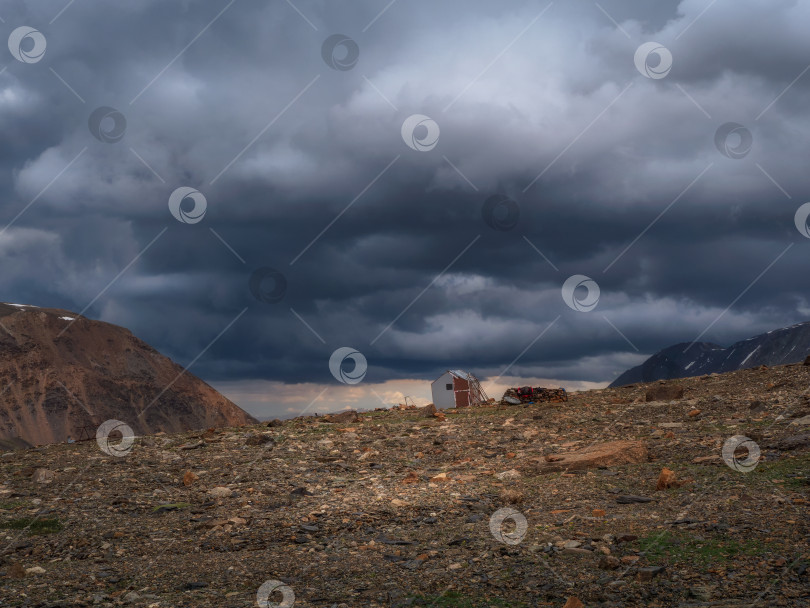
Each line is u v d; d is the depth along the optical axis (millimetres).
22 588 8273
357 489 13938
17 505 13773
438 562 8375
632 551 8008
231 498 13656
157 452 19906
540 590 7035
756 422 16797
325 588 7641
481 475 14555
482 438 19781
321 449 19375
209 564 9070
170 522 11938
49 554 10211
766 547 7500
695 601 6230
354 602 7082
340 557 8977
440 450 18375
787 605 5883
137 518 12375
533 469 14336
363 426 23750
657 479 12133
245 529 11016
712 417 18672
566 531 9258
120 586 8266
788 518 8477
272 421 25531
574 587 7031
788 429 15070
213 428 26203
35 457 20188
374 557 8867
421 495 12852
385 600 7094
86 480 16203
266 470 16531
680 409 20781
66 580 8578
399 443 19891
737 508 9305
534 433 19766
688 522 8914
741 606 5980
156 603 7402
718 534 8211
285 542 10062
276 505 12711
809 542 7480
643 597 6527
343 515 11578
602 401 25656
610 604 6418
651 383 30172
